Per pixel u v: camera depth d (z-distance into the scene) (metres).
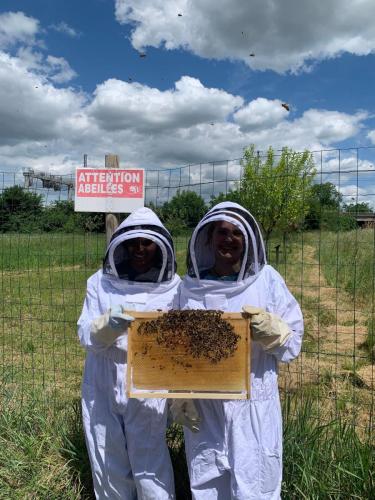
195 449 2.45
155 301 2.67
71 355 6.17
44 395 4.31
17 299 9.63
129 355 2.27
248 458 2.32
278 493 2.40
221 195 4.31
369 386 4.93
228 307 2.46
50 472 3.26
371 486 2.74
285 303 2.50
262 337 2.26
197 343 2.26
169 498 2.61
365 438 3.37
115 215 3.84
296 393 3.89
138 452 2.57
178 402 2.43
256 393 2.39
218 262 2.53
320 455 2.96
